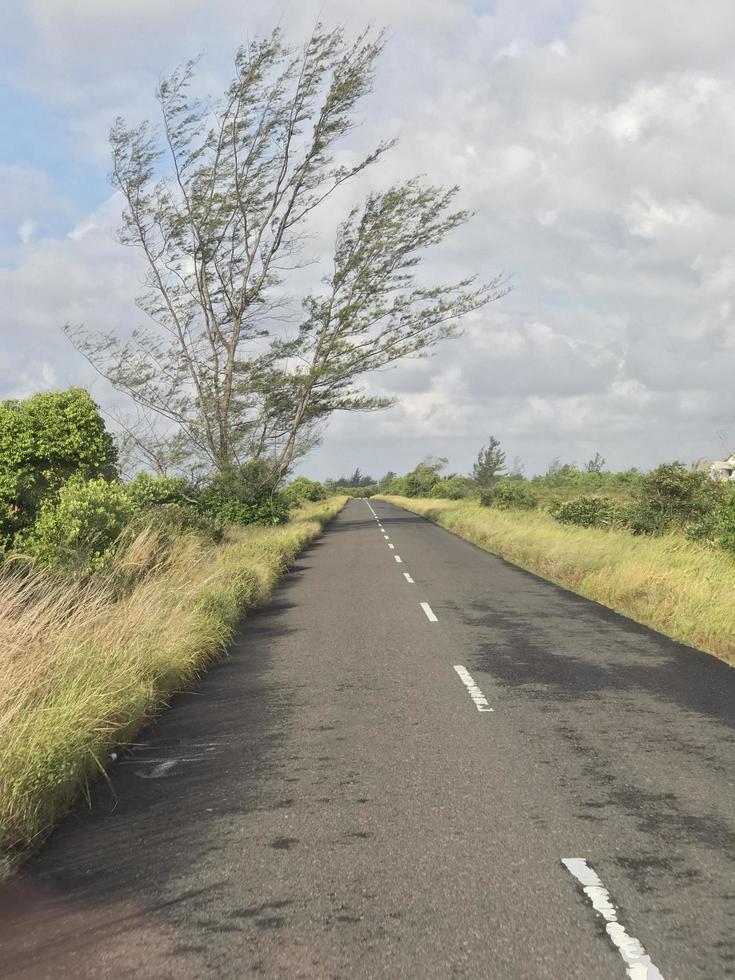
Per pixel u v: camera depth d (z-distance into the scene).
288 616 12.84
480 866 3.95
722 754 5.79
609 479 62.16
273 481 36.25
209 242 35.25
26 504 13.96
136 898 3.69
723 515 16.55
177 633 8.82
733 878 3.81
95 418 15.99
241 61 33.94
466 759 5.70
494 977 2.99
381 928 3.36
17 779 4.53
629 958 3.11
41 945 3.30
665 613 12.05
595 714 6.91
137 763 5.78
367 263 37.88
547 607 13.62
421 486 103.94
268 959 3.14
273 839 4.34
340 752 5.91
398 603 14.13
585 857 4.05
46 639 7.05
